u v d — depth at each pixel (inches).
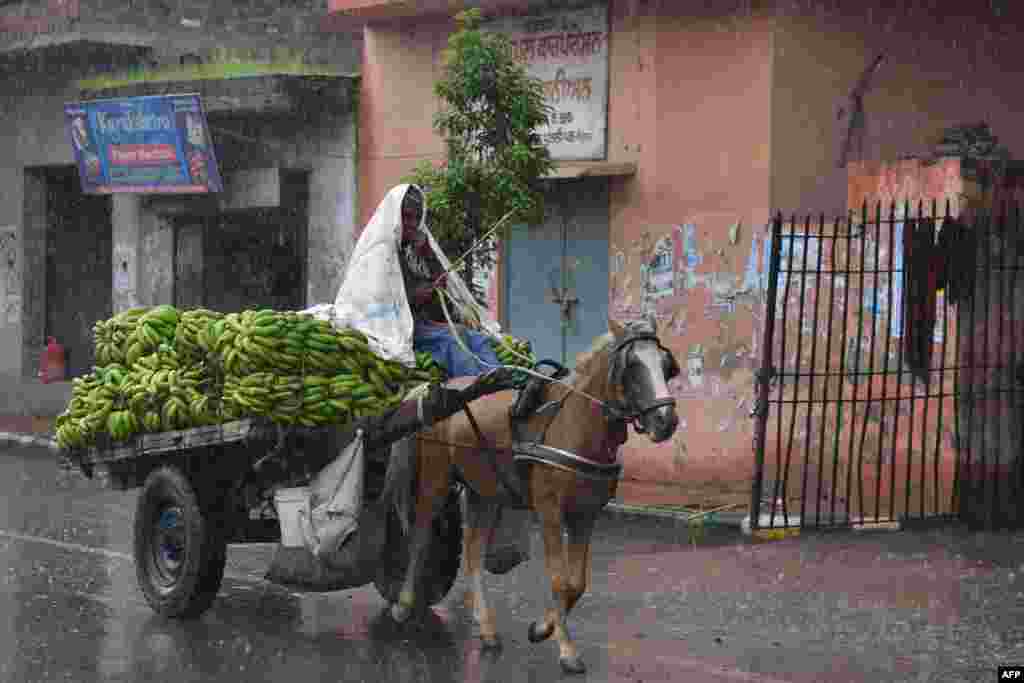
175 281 934.4
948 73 665.6
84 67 993.5
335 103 807.1
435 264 406.6
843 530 546.0
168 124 850.8
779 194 624.7
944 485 560.4
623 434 350.0
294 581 382.9
